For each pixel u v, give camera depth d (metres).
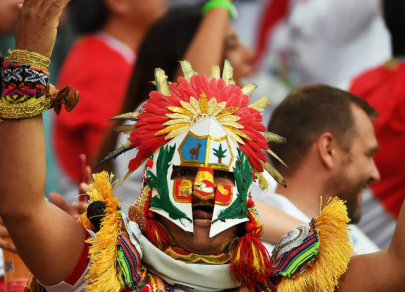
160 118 6.32
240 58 11.75
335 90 9.64
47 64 5.55
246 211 6.26
